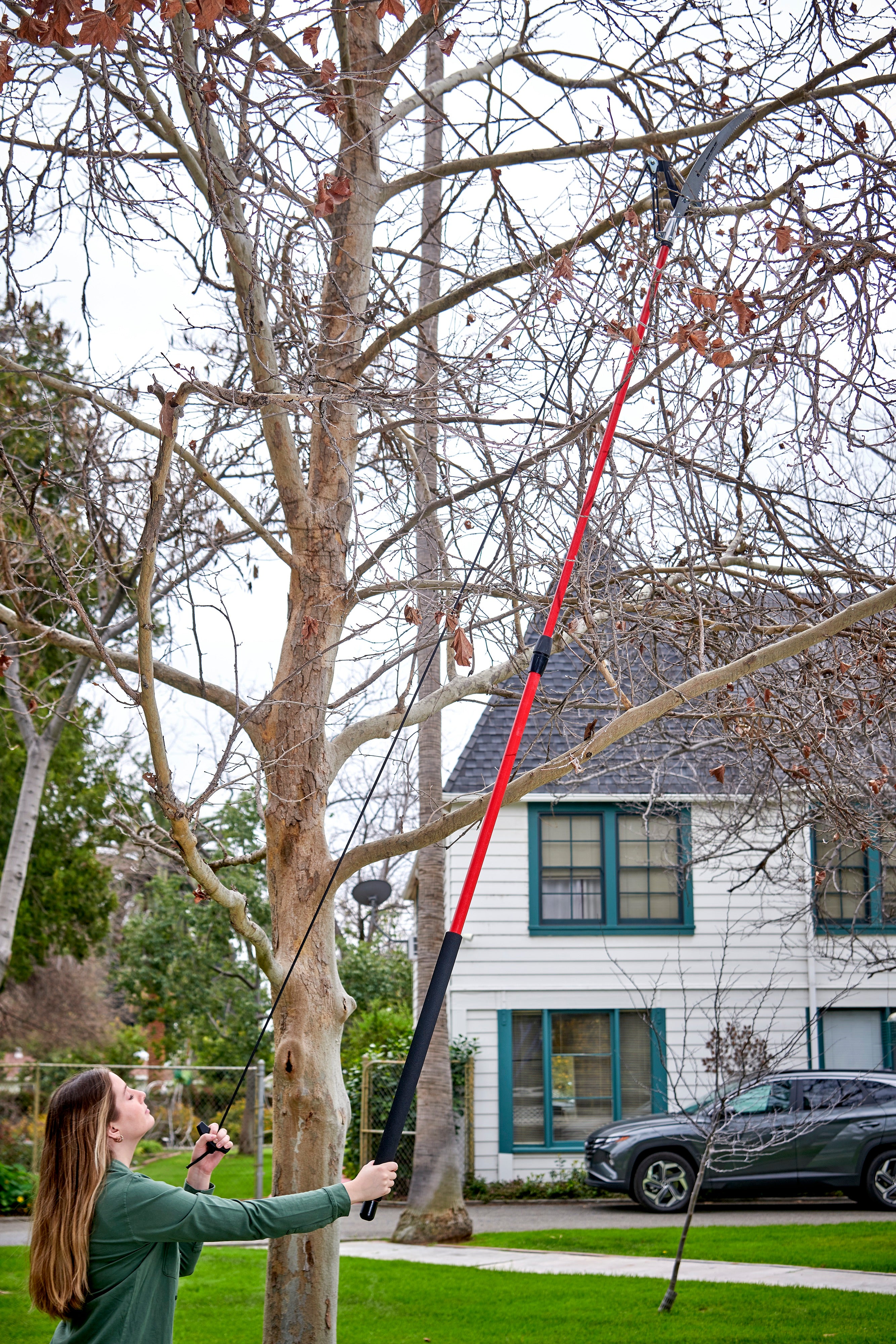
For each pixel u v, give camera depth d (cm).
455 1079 1631
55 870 1727
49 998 1959
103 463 597
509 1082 1642
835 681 640
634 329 471
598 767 770
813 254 517
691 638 611
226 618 444
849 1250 1080
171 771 439
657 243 538
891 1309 841
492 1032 1658
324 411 508
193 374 434
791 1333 778
